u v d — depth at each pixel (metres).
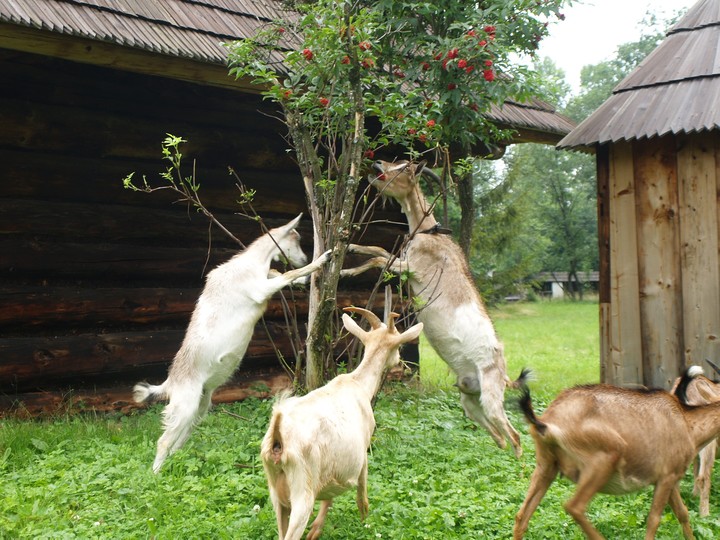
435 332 6.81
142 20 6.98
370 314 5.03
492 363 6.70
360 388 4.50
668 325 8.35
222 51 7.19
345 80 6.31
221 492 4.90
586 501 4.08
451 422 7.55
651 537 4.33
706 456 5.23
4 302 6.96
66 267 7.36
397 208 9.91
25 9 6.12
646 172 8.55
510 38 7.86
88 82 7.58
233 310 5.97
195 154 8.22
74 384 7.42
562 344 19.47
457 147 9.93
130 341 7.64
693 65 8.72
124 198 7.80
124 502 4.80
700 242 8.15
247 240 8.56
